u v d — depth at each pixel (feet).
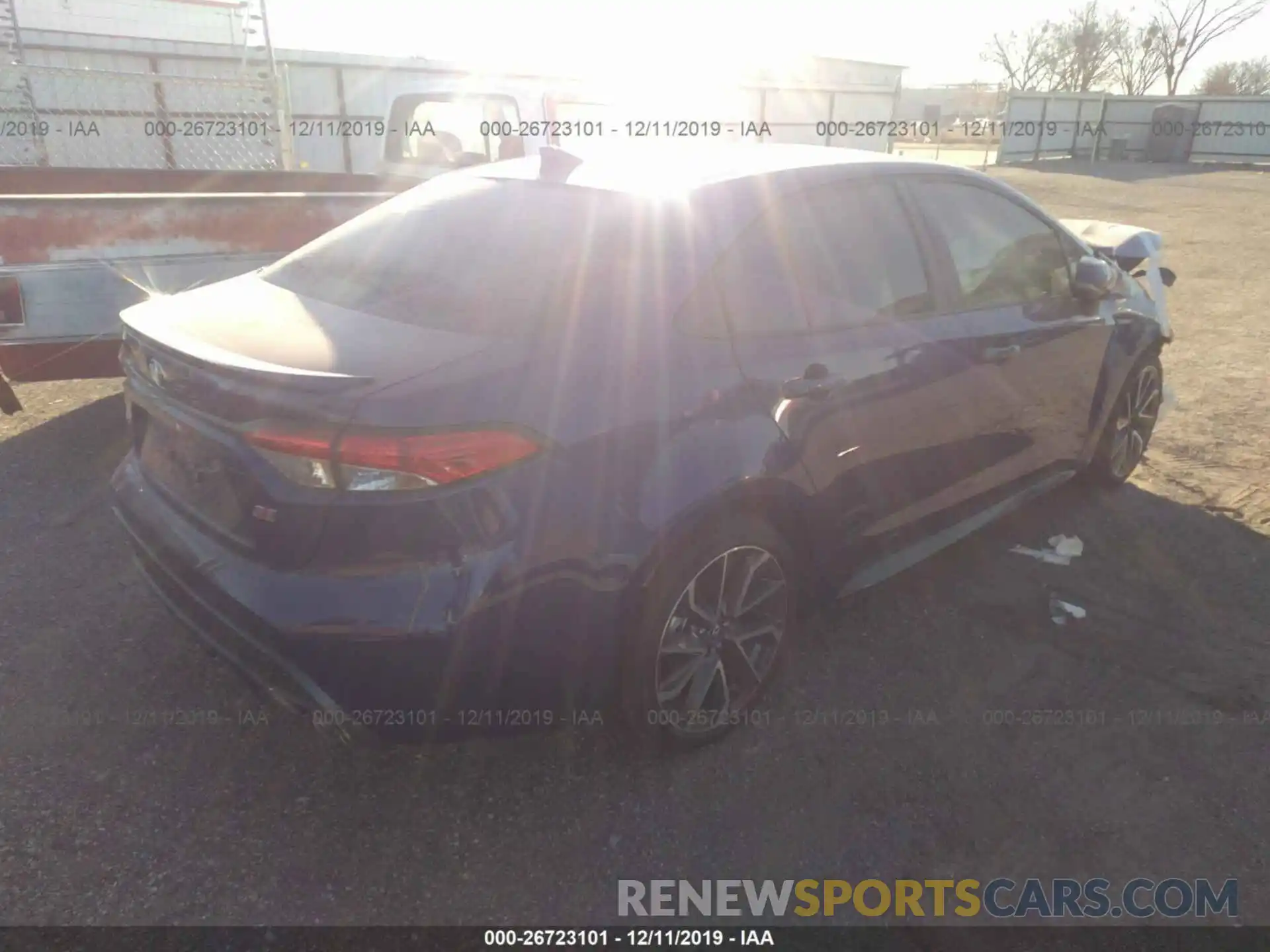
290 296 9.49
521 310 8.43
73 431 17.08
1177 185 73.92
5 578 12.12
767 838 8.58
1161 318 15.62
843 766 9.43
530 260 9.00
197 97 43.14
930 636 11.59
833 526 10.07
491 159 24.32
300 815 8.62
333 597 7.30
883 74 85.05
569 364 8.03
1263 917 7.89
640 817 8.74
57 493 14.62
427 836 8.46
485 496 7.38
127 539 9.45
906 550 11.43
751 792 9.08
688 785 9.12
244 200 15.84
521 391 7.72
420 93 25.38
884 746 9.72
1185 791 9.21
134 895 7.74
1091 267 12.67
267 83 34.88
